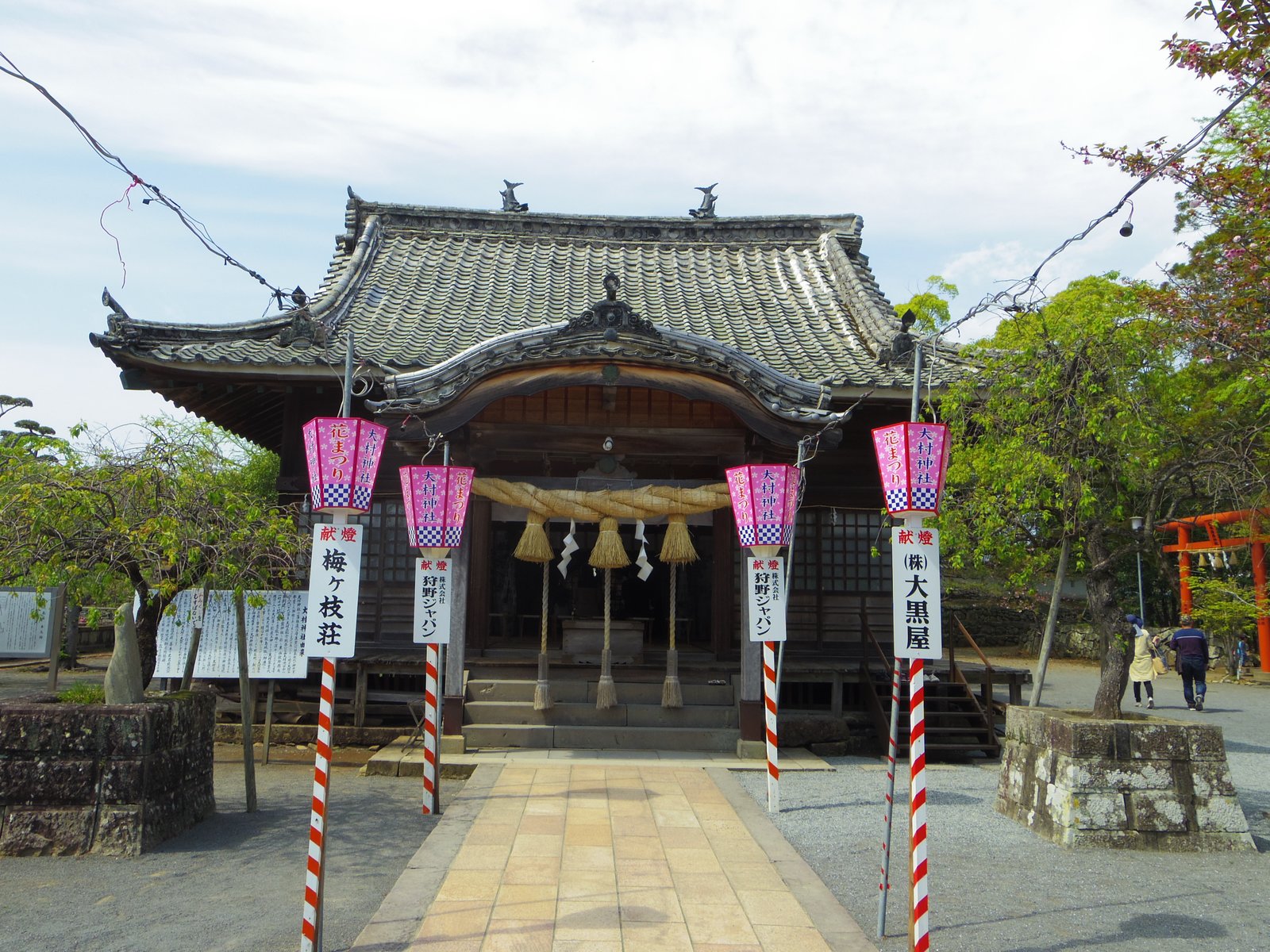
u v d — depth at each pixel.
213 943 5.18
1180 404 14.09
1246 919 5.66
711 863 6.62
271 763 10.91
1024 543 9.02
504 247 17.86
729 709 11.48
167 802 7.27
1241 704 17.64
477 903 5.73
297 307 13.53
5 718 6.82
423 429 10.30
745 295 16.41
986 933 5.42
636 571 18.14
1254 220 9.29
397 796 9.16
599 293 15.93
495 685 11.80
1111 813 7.25
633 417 11.40
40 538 7.24
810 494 13.45
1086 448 8.01
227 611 10.77
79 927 5.39
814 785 9.70
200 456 8.01
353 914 5.71
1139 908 5.86
